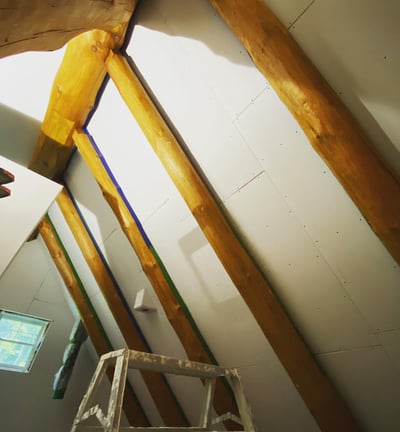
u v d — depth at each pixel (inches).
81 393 126.8
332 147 40.8
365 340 49.4
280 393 65.1
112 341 117.3
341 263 49.9
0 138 92.8
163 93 70.1
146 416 115.2
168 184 76.2
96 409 36.9
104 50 73.9
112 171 90.0
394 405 47.9
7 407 109.1
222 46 57.2
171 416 92.4
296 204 53.6
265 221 58.4
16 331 123.1
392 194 36.8
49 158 102.1
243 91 56.2
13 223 54.2
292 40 45.1
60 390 116.6
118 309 100.0
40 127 94.3
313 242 52.6
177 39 63.9
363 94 42.1
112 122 85.0
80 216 112.9
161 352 94.0
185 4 61.4
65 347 130.9
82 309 120.3
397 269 44.1
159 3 65.8
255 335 66.4
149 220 83.4
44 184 59.8
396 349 46.3
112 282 103.3
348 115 41.3
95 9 52.8
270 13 46.8
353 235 47.8
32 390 116.4
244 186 60.1
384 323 46.7
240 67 55.6
